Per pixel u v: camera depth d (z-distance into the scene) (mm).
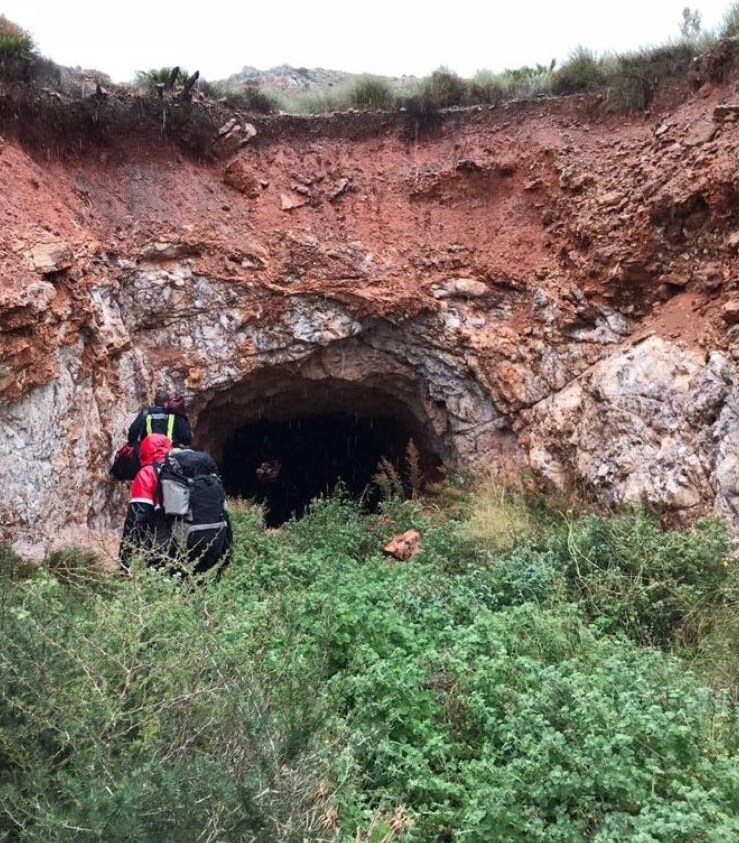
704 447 7188
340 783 2992
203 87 11180
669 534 6461
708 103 8609
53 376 7383
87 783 2475
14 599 3357
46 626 3082
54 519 7152
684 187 8148
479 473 9727
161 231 9609
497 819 3016
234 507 8906
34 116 9023
